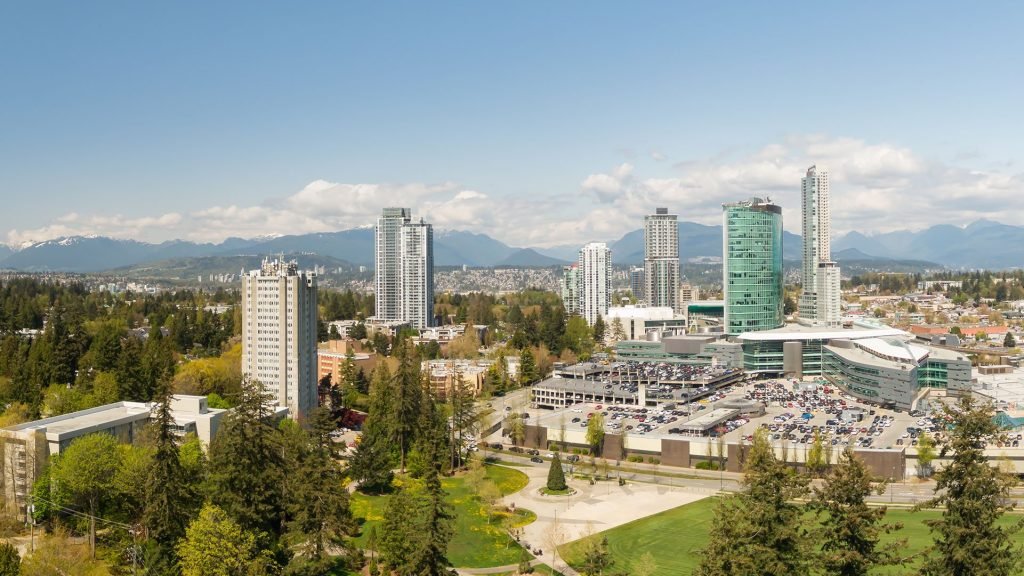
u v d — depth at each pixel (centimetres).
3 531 17250
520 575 17825
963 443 8219
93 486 16950
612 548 19488
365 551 18412
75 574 14325
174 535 15275
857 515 8625
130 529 16800
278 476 16888
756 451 10206
